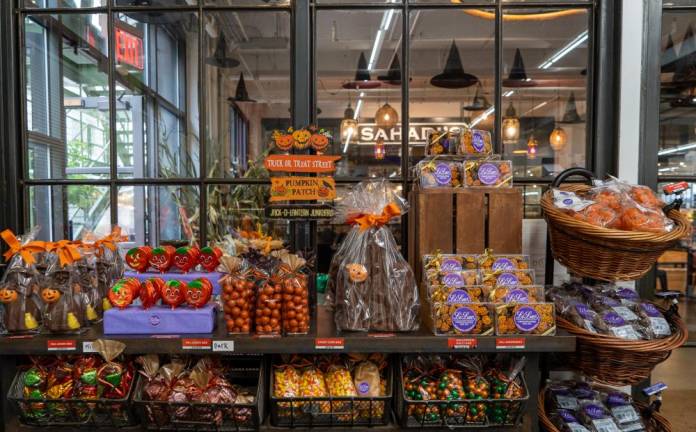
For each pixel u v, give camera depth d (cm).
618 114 177
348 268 136
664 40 181
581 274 145
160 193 194
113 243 156
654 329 143
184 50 223
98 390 130
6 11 176
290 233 183
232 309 131
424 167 155
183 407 129
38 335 130
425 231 150
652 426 161
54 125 204
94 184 186
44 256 142
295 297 132
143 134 220
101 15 195
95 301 142
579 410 158
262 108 214
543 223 179
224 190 190
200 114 191
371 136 209
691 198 183
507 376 139
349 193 150
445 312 131
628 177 179
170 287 134
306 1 178
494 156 159
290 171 162
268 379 146
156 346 127
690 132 182
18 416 132
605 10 177
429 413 132
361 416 135
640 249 133
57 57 204
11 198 178
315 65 182
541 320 132
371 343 129
